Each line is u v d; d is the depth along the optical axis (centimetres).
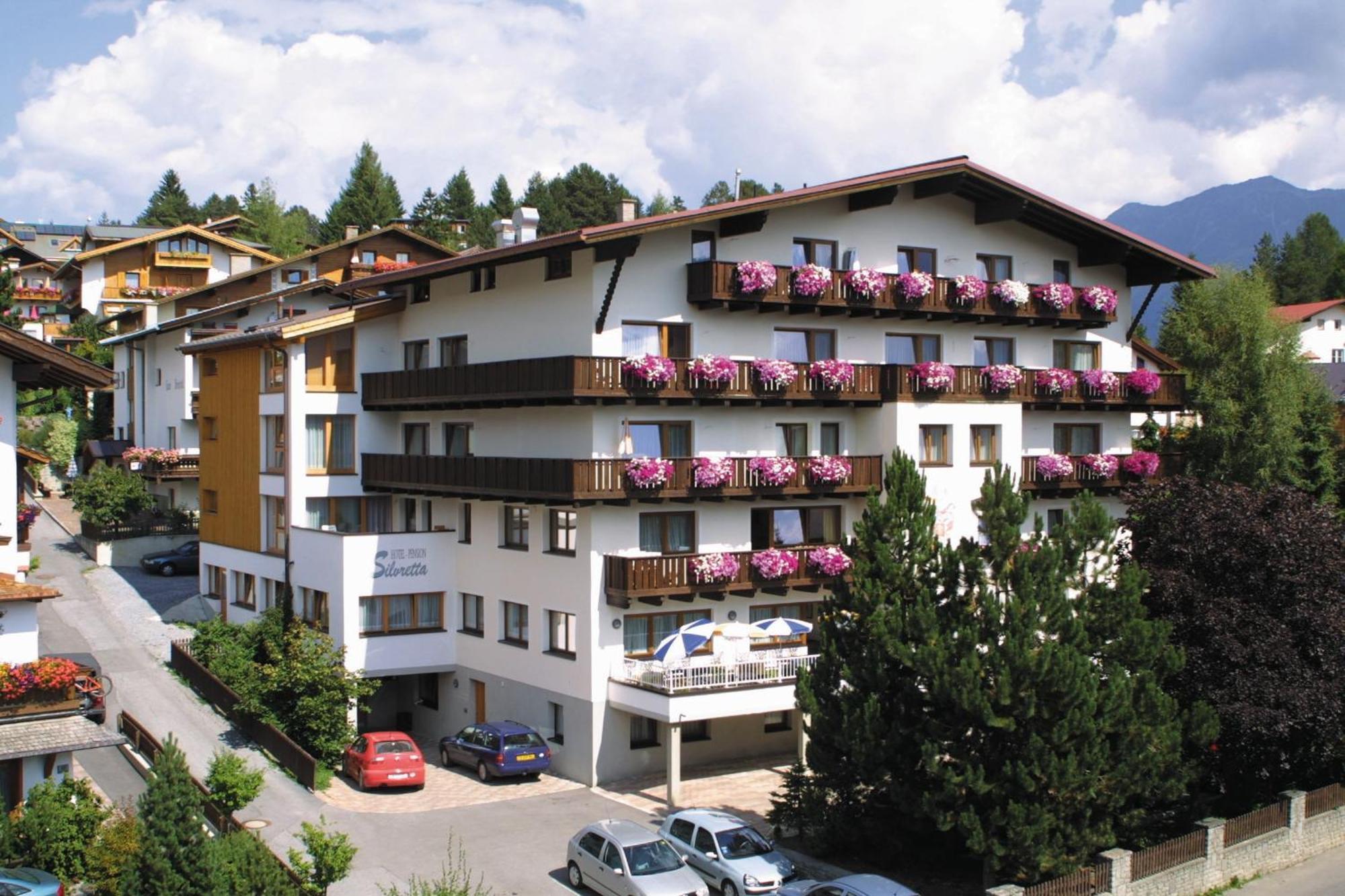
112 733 2603
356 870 2736
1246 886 2780
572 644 3562
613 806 3278
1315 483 5525
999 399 4050
